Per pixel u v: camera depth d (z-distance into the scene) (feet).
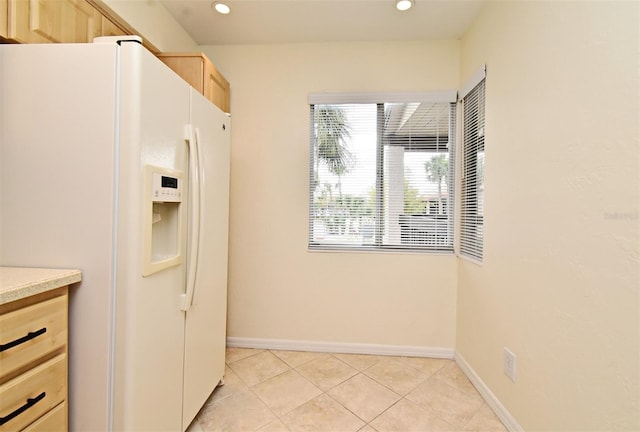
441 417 5.27
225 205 5.83
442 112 7.61
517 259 4.83
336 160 7.84
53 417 3.14
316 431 4.90
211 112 5.13
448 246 7.65
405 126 7.69
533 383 4.39
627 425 2.98
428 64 7.51
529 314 4.51
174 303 4.15
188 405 4.56
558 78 3.94
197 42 7.77
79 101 3.35
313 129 7.89
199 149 4.44
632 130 2.94
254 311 7.97
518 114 4.84
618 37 3.09
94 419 3.35
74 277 3.25
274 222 7.89
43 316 3.00
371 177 7.79
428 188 7.68
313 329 7.85
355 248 7.83
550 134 4.08
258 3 6.29
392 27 7.02
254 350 7.84
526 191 4.61
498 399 5.34
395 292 7.66
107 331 3.34
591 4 3.41
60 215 3.38
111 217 3.34
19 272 3.20
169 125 3.89
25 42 3.75
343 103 7.67
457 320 7.45
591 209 3.41
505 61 5.26
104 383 3.34
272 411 5.37
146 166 3.43
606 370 3.20
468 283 6.81
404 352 7.63
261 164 7.88
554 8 4.01
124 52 3.32
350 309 7.77
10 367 2.68
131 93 3.30
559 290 3.89
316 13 6.57
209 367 5.28
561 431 3.83
